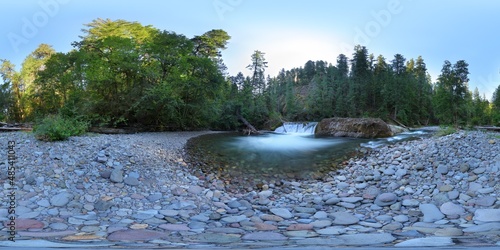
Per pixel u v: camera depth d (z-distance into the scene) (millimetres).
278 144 11281
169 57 16938
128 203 4422
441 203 4516
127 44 15805
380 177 6379
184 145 10305
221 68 23484
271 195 5680
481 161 6004
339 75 33562
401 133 15148
